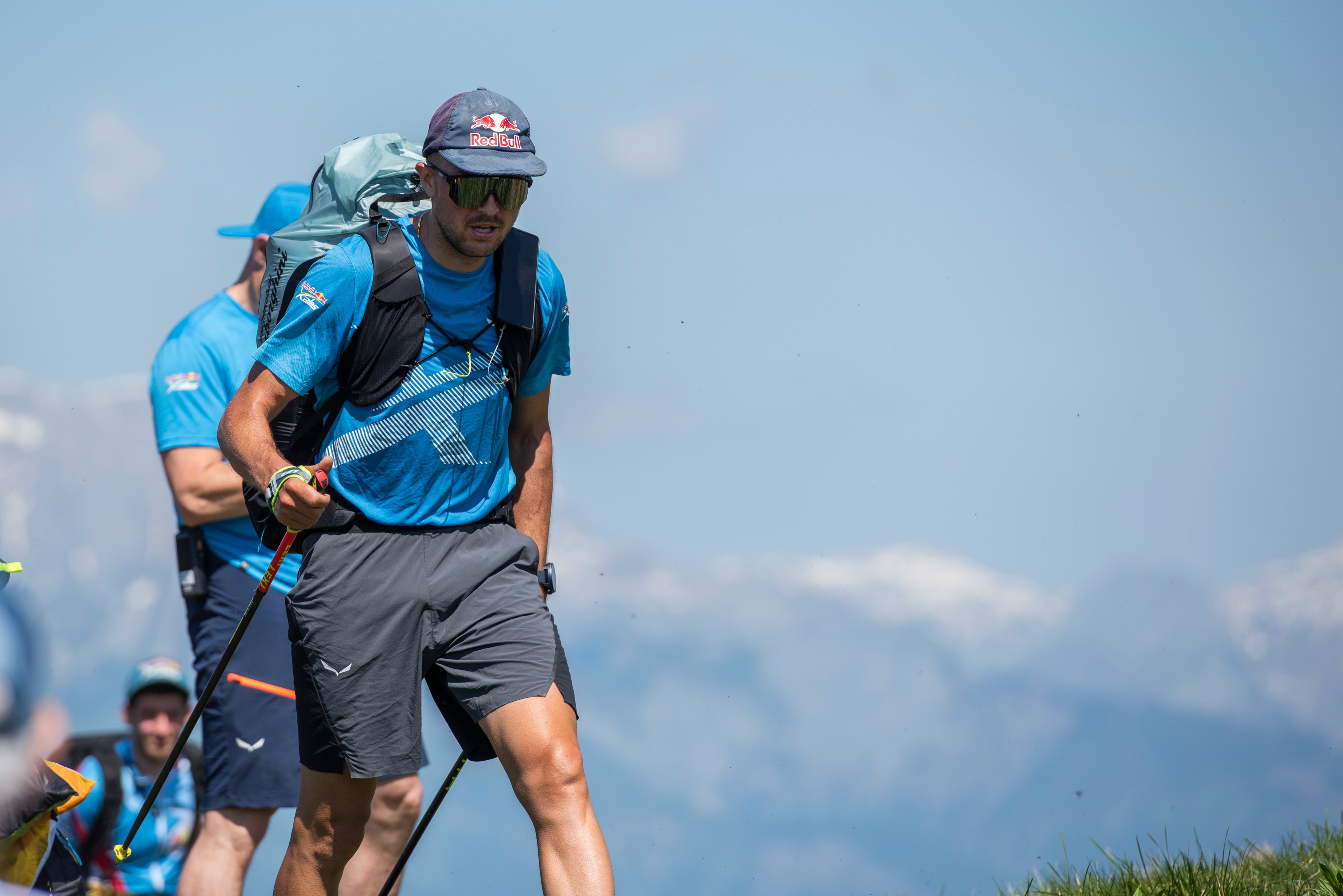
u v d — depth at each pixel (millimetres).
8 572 7691
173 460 12641
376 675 8648
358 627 8625
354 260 8539
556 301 9211
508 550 9055
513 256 8898
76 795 9055
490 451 8984
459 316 8719
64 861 9898
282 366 8508
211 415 12852
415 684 8742
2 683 3916
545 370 9367
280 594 12555
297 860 9242
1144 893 11242
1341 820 13602
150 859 13406
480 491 9023
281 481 8234
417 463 8719
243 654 12336
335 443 8688
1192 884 11070
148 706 13430
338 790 8992
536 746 8492
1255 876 11570
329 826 9109
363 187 9945
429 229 8680
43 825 9062
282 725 12312
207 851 12242
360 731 8664
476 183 8297
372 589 8648
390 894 9953
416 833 9789
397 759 8695
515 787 8617
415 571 8719
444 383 8703
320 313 8484
